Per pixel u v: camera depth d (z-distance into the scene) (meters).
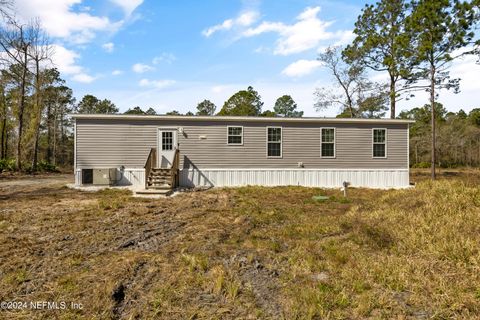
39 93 22.83
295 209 7.78
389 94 19.84
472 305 2.88
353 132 12.89
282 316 2.80
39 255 4.36
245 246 4.80
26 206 8.00
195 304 3.02
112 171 11.65
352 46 21.84
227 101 39.34
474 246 4.08
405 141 13.05
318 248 4.65
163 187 10.59
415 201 6.70
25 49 21.19
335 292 3.22
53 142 36.34
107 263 4.05
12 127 25.78
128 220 6.51
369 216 6.36
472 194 6.27
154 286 3.39
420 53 15.27
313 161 12.75
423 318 2.75
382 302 2.98
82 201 8.80
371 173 12.90
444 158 31.88
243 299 3.11
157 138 12.11
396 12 19.16
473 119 36.69
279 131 12.66
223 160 12.39
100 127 11.82
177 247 4.74
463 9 14.17
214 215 7.09
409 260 3.94
